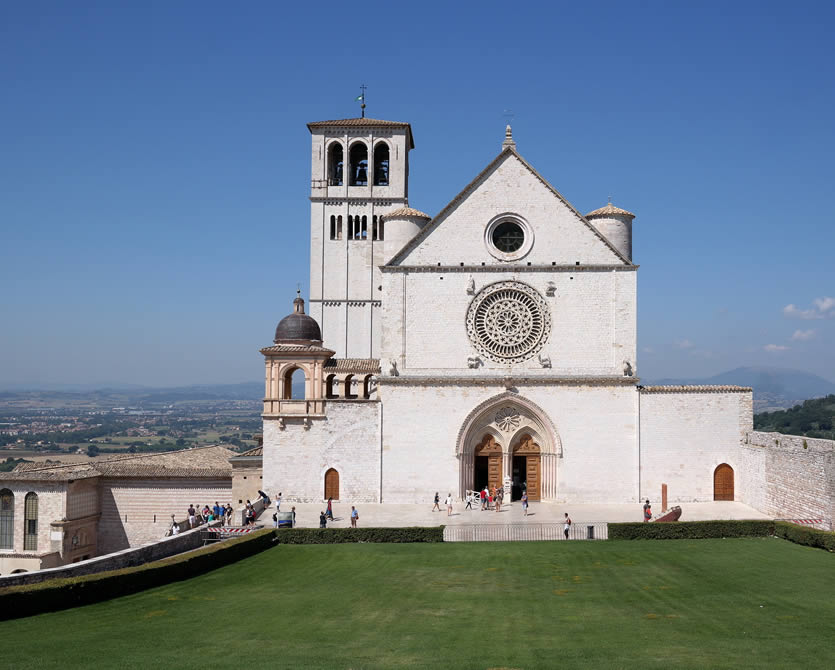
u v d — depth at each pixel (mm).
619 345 78500
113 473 84312
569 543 61656
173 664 32656
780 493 68875
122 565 51125
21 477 78375
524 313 79312
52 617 41125
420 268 80000
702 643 34812
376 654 33812
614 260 79000
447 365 79438
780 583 46812
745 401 78312
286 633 37656
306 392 79938
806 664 31672
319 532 63750
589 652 33562
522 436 79875
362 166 116875
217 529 63062
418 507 77375
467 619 39812
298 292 84438
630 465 77812
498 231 80500
